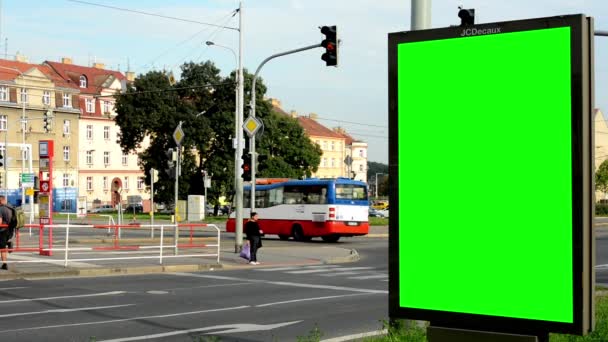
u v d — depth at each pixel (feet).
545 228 14.88
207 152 219.61
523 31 14.99
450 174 16.01
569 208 14.56
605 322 29.81
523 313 15.21
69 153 302.04
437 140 16.15
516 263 15.26
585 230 14.47
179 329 34.09
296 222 119.03
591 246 14.71
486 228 15.62
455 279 16.03
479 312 15.76
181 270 69.00
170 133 213.87
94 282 56.29
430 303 16.38
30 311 39.65
